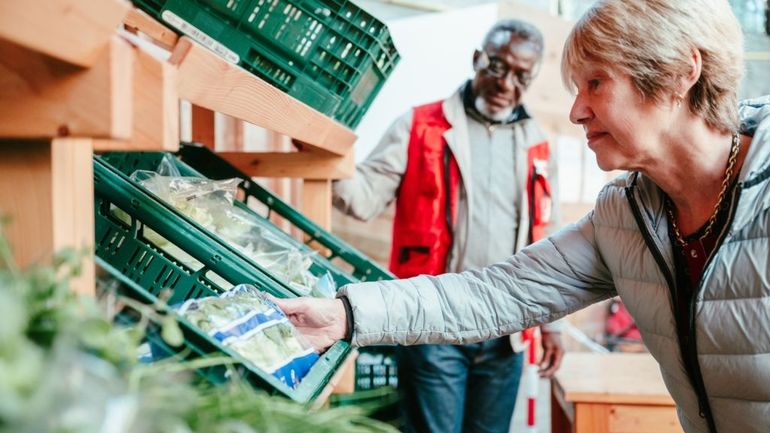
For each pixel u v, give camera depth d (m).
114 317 0.80
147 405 0.55
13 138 0.69
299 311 1.42
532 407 3.14
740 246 1.26
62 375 0.50
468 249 2.75
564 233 1.62
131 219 1.37
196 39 1.49
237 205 1.99
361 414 0.89
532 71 2.73
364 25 1.70
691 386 1.39
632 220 1.43
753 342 1.27
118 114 0.67
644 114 1.26
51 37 0.59
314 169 2.31
